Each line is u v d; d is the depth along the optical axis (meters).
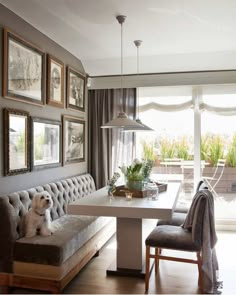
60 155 4.16
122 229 3.20
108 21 3.37
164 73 4.92
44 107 3.78
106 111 5.15
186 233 2.93
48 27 3.56
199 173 4.98
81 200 3.20
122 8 3.04
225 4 2.95
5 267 2.81
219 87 4.91
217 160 5.04
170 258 2.90
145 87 5.01
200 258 2.87
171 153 5.15
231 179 5.01
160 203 3.02
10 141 3.07
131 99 5.05
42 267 2.73
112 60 4.84
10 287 2.82
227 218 4.98
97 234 3.72
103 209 2.89
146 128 3.82
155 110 5.16
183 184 5.12
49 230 2.99
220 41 4.02
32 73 3.47
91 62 4.93
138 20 3.33
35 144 3.55
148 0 2.86
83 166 5.02
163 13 3.15
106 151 5.12
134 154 5.05
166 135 5.15
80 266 3.16
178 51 4.45
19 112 3.22
